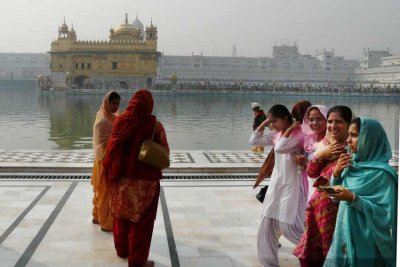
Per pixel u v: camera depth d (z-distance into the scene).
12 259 3.45
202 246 3.79
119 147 3.25
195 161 7.59
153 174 3.29
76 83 60.41
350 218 2.22
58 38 58.47
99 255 3.56
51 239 3.92
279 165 3.23
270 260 3.22
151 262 3.36
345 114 2.66
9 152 8.56
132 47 57.53
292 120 3.37
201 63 74.56
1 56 78.88
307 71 71.00
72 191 5.65
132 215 3.22
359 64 57.88
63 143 12.23
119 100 4.23
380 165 2.15
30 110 26.08
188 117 22.66
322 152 2.69
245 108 30.97
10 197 5.32
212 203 5.15
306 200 3.18
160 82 67.88
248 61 74.44
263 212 3.26
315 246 2.68
